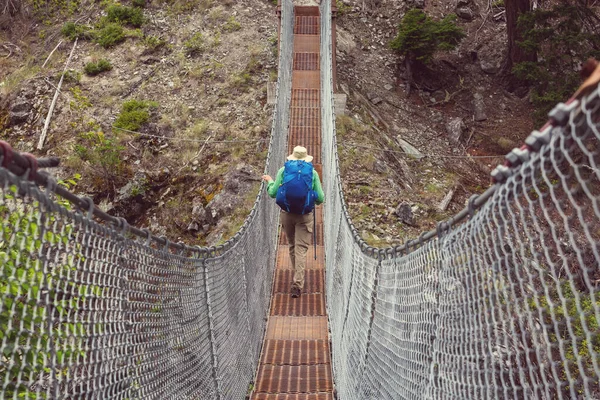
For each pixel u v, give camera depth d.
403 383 2.39
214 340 3.29
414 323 2.19
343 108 12.49
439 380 1.84
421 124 13.73
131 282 1.94
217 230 11.09
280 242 8.46
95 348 1.63
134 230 1.96
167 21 16.23
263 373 5.23
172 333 2.44
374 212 10.30
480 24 16.47
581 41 11.16
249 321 4.90
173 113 13.66
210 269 3.22
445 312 1.78
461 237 1.62
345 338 4.53
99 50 15.54
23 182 1.24
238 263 4.33
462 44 15.84
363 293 3.67
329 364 5.40
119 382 1.83
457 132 13.40
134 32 15.77
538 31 11.47
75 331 1.50
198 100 13.93
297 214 6.34
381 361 2.98
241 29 15.77
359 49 15.59
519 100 14.51
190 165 12.44
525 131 13.62
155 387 2.20
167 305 2.37
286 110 11.06
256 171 11.85
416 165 12.37
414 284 2.21
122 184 12.30
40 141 13.41
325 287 7.07
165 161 12.59
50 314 1.38
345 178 11.10
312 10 14.65
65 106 14.08
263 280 6.20
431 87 14.78
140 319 2.03
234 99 13.83
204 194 11.87
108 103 14.07
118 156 12.56
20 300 1.62
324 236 8.26
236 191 11.57
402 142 12.86
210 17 16.17
